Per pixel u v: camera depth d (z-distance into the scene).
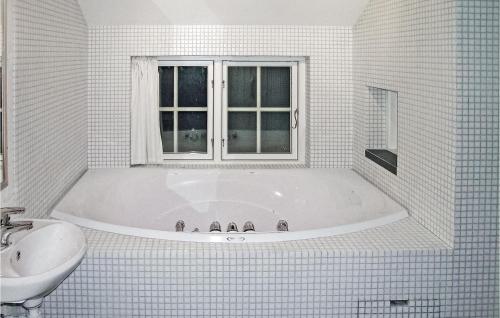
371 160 4.20
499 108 2.94
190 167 4.73
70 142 4.02
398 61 3.66
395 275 3.00
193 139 4.84
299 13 4.40
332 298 3.00
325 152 4.68
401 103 3.63
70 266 2.17
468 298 3.04
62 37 3.77
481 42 2.91
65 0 3.84
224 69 4.76
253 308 2.99
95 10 4.30
